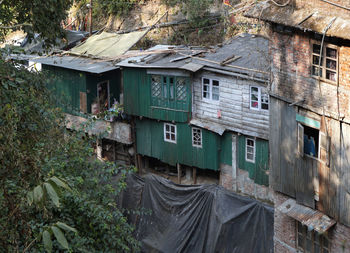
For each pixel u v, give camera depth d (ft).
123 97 77.46
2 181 25.26
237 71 62.90
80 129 38.88
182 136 73.31
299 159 41.11
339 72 35.60
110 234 33.76
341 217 38.19
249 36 75.15
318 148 38.99
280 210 42.73
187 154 73.41
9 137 26.99
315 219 39.78
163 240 59.00
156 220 60.59
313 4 35.99
